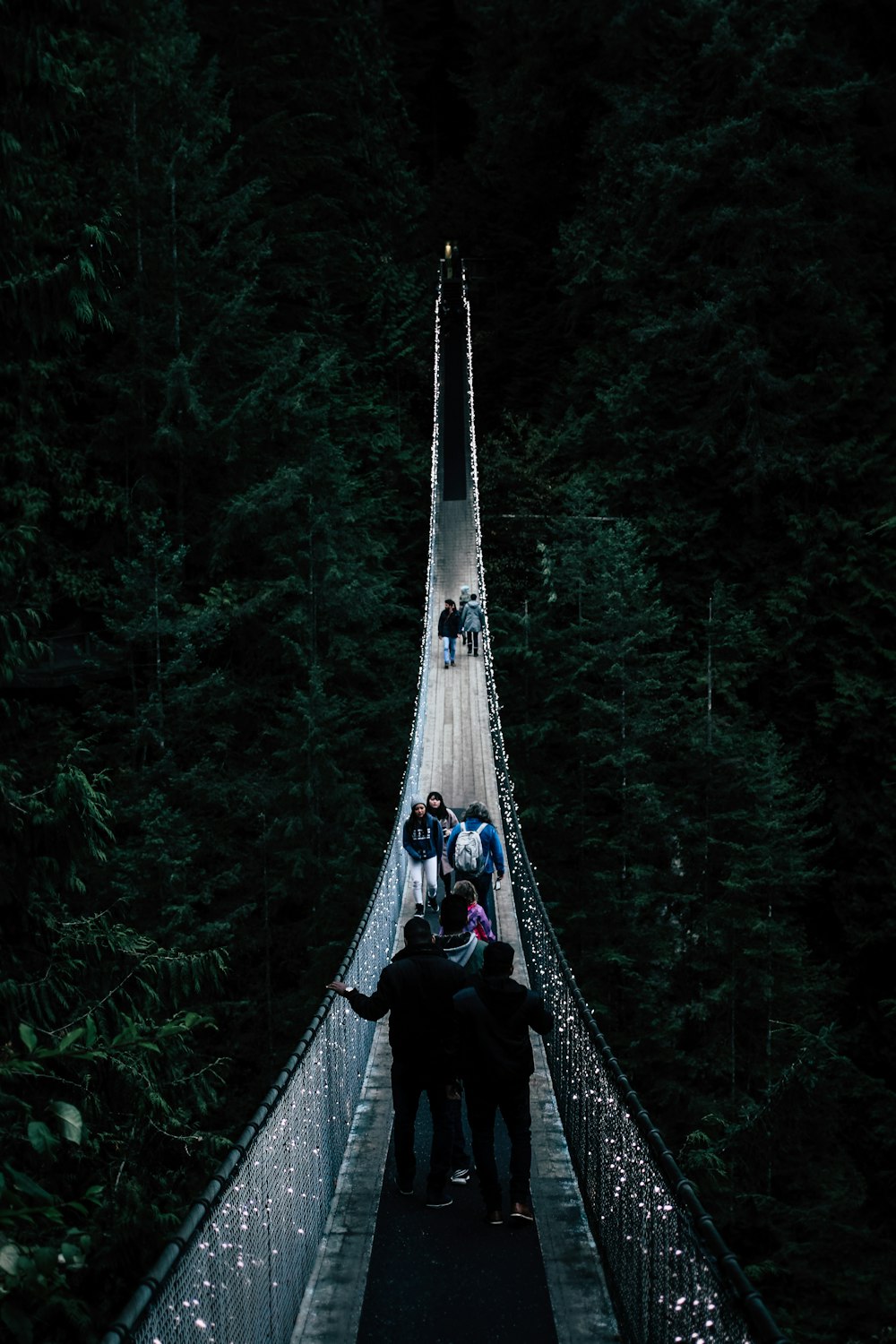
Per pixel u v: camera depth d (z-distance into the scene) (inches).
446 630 893.8
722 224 1178.6
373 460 1375.5
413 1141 219.1
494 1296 173.5
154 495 810.2
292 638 901.2
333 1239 193.0
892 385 1184.8
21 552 282.4
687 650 1080.2
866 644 1125.1
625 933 867.4
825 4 1299.2
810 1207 670.5
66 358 647.1
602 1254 186.1
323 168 1472.7
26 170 321.4
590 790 1007.0
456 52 2610.7
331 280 1425.9
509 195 1955.0
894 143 1268.5
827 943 1064.8
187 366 784.3
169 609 761.6
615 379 1332.4
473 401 1753.2
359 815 802.8
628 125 1316.4
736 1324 106.2
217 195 974.4
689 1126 770.2
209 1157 242.1
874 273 1239.5
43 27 298.4
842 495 1175.6
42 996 236.7
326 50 1514.5
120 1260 172.2
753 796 953.5
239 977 771.4
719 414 1173.7
